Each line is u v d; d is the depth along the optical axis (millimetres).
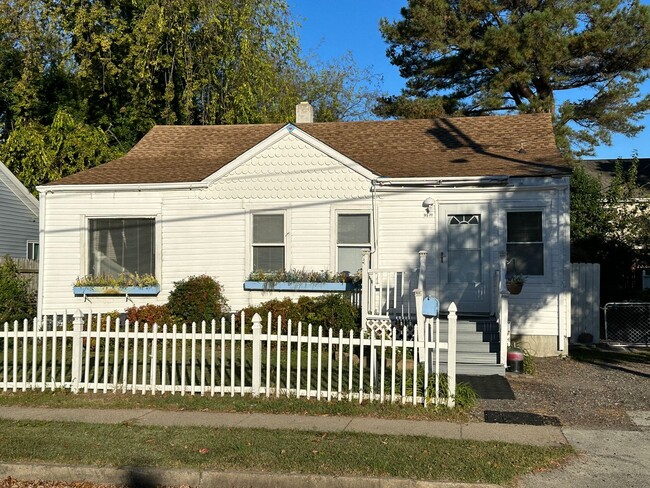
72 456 6836
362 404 8945
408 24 27000
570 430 8016
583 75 25344
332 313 13211
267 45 28281
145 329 9570
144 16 24172
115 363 9664
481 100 25812
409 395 9039
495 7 25125
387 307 12891
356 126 18531
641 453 7141
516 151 15875
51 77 28578
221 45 25844
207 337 9523
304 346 13414
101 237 15438
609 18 23781
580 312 15570
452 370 8906
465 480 6188
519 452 7023
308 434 7672
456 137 17234
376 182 14398
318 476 6281
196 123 27469
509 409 9062
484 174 13914
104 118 27297
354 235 14664
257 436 7566
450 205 14172
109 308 15227
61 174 25031
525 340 13711
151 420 8352
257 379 9414
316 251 14719
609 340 15398
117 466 6578
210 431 7805
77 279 15250
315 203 14734
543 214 13750
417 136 17516
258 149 14883
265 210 14922
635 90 24891
